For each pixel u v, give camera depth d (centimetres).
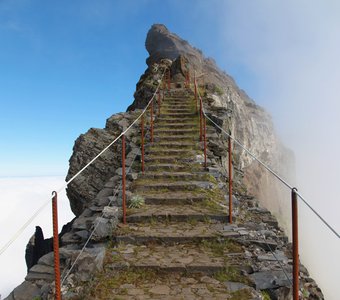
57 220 408
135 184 968
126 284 533
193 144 1305
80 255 566
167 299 488
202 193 916
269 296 517
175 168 1095
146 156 1200
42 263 615
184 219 773
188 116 1712
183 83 2678
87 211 852
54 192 408
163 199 866
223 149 1334
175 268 567
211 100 2122
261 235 696
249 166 4344
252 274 556
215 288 522
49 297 498
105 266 572
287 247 702
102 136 1664
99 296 494
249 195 1050
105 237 686
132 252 632
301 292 538
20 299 527
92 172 1537
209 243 664
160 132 1457
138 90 2873
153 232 698
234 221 774
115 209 775
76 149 1638
